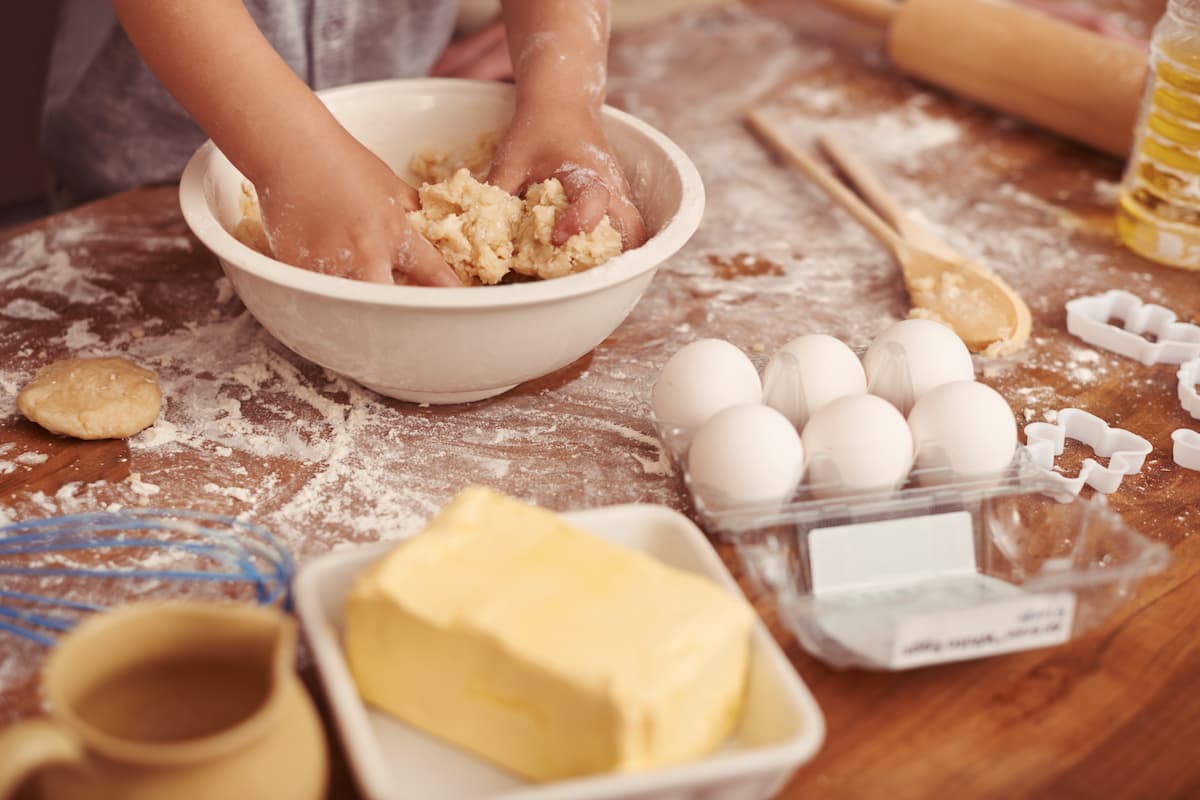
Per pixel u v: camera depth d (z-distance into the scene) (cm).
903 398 80
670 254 79
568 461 84
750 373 79
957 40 139
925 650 63
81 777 47
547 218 86
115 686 52
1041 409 91
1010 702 65
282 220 79
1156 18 168
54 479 80
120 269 105
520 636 54
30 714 62
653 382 93
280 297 75
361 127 101
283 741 49
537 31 96
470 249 85
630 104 141
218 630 51
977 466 74
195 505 78
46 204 206
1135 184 113
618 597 56
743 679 59
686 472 75
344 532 76
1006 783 60
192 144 130
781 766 52
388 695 59
